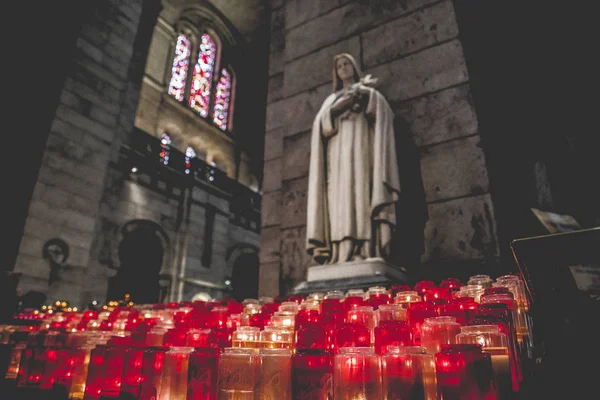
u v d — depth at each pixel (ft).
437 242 12.45
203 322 7.64
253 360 4.46
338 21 18.26
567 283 4.72
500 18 14.21
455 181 12.85
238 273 66.95
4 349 8.28
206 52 86.53
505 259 11.23
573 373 4.35
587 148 11.18
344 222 11.79
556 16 13.19
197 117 79.51
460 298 5.70
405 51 15.69
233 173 85.87
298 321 5.96
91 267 43.47
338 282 11.07
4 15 31.17
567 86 12.20
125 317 9.71
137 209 50.42
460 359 3.79
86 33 39.19
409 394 3.85
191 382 4.57
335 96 13.89
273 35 22.21
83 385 6.18
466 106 13.57
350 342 4.88
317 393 4.17
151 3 57.67
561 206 10.93
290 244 15.79
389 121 12.53
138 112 70.13
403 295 6.57
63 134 35.19
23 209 31.40
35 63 33.40
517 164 12.07
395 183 11.74
